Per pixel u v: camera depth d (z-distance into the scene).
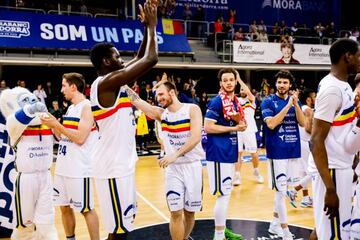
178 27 14.88
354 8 20.62
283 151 4.20
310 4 20.22
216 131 3.88
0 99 3.56
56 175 3.78
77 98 3.72
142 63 2.46
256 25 17.47
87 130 3.58
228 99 3.92
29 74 14.29
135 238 4.55
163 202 6.22
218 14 17.86
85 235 4.64
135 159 2.83
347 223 2.63
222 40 15.30
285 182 4.24
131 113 2.79
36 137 3.41
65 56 12.85
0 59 11.90
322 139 2.50
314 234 3.02
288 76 4.26
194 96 13.77
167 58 14.30
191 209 3.59
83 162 3.66
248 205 5.93
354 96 2.58
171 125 3.57
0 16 12.23
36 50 12.53
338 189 2.60
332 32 17.86
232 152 3.93
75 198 3.67
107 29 13.56
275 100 4.29
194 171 3.56
